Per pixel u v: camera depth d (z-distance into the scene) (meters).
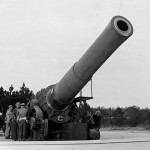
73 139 18.36
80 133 18.34
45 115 18.55
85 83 16.38
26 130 18.81
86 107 19.22
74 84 16.31
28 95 44.38
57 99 17.58
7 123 21.47
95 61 14.47
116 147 12.16
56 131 18.48
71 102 18.36
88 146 12.65
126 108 47.97
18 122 18.66
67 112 18.59
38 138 18.00
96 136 18.34
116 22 12.52
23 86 45.69
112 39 12.81
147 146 12.58
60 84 17.06
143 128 37.94
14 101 43.06
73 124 18.48
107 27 12.85
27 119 18.92
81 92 18.56
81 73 15.60
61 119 18.38
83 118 19.05
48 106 18.12
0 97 43.22
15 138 19.00
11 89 44.91
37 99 19.25
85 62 14.89
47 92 18.50
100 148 11.77
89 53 14.41
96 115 21.39
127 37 12.59
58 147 12.30
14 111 21.61
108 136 21.78
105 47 13.41
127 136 21.59
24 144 13.90
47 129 17.73
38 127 17.91
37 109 18.16
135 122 44.16
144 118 44.44
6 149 11.62
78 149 11.44
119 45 13.30
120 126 45.34
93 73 15.55
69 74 16.28
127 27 12.62
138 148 11.77
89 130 18.47
